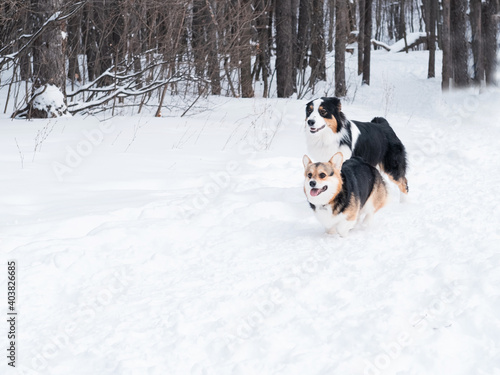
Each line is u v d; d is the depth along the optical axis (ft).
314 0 93.91
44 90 46.88
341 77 85.71
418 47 149.69
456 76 73.92
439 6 141.79
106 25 60.49
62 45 47.55
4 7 50.14
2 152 32.65
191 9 56.90
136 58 51.83
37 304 15.90
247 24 62.08
